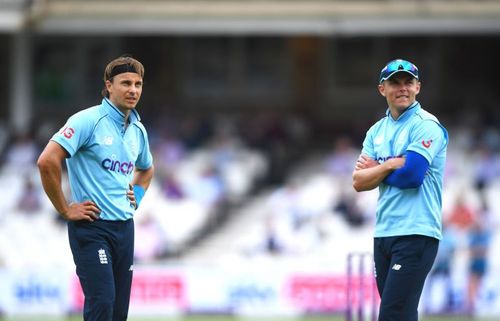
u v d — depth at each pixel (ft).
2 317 185.57
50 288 188.96
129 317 185.78
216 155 235.40
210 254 213.66
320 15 234.79
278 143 245.24
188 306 189.47
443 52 270.67
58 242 210.79
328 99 273.33
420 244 80.38
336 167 227.20
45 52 271.28
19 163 235.61
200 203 219.61
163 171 226.58
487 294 186.29
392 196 81.30
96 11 236.22
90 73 272.51
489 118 253.65
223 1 238.48
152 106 271.69
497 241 201.16
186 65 274.16
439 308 185.37
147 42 273.33
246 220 222.48
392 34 267.59
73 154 78.95
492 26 231.91
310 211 209.46
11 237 212.23
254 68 274.77
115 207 80.48
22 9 231.71
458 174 223.92
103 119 80.33
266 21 235.61
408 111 82.12
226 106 274.36
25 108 247.70
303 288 187.73
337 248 202.59
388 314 80.28
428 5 233.96
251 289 188.96
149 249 205.57
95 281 78.84
